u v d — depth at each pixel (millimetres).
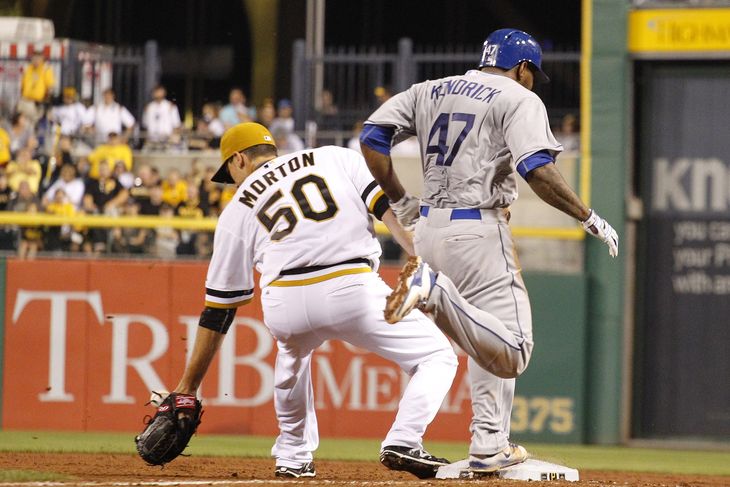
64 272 40062
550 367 40094
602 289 40406
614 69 40656
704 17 40688
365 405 39688
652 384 41188
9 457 26906
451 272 18797
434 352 19438
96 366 39875
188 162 43906
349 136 45562
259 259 19641
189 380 20203
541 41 59562
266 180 19625
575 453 36594
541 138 17828
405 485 17891
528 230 40688
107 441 35688
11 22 48750
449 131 18703
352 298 19031
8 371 40062
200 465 24672
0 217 41281
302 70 45750
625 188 40719
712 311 40969
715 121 41156
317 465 26531
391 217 19391
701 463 34688
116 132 43781
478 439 19594
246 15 62062
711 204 41156
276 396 20469
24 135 44000
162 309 39875
